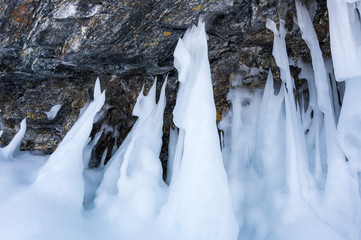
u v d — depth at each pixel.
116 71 3.41
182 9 2.73
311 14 3.05
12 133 3.63
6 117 3.52
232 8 2.87
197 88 2.72
